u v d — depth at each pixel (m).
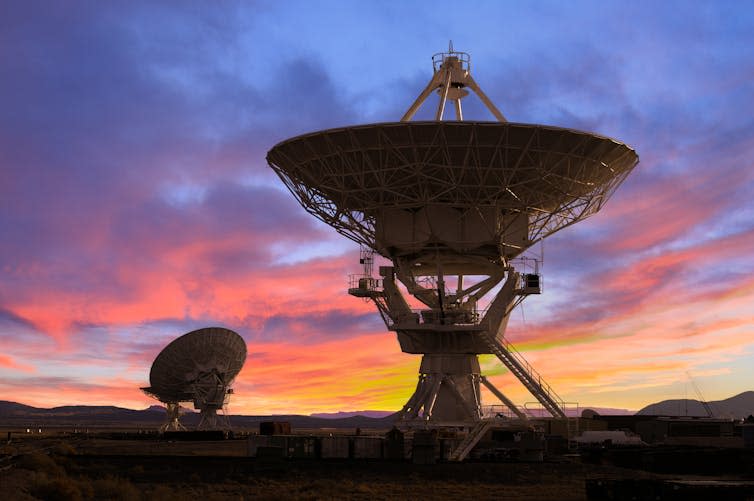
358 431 97.69
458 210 67.62
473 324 70.69
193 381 145.00
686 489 42.84
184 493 48.53
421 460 61.97
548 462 64.81
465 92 75.00
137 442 116.38
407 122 61.06
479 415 70.31
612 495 45.81
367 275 73.56
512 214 69.06
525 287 70.44
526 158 63.38
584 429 94.31
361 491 50.59
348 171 65.06
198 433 130.38
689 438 89.44
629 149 67.25
